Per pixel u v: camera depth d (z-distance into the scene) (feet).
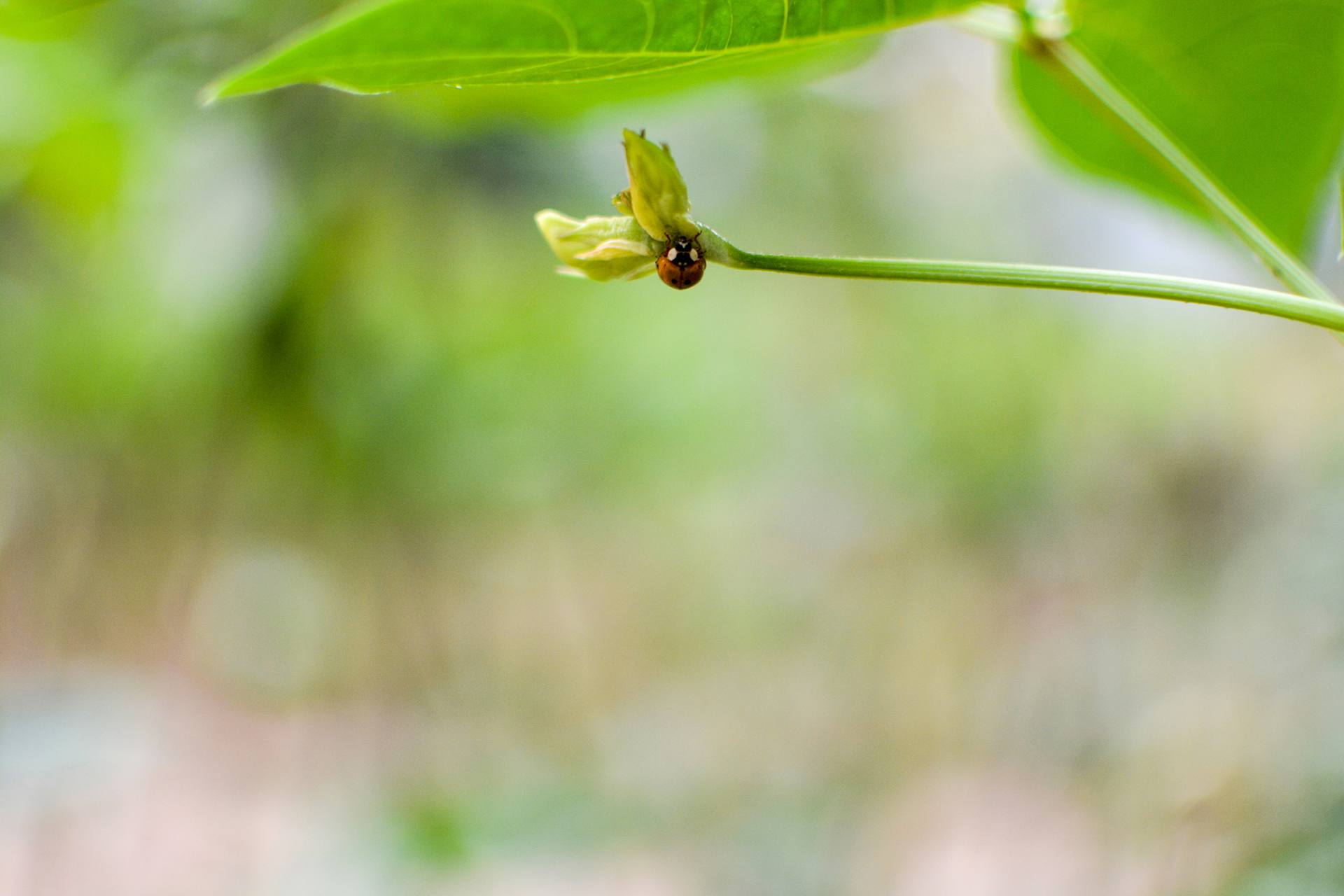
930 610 7.83
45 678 4.72
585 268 1.98
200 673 6.79
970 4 1.96
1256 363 7.54
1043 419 7.97
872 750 6.95
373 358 4.74
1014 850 5.70
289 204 3.52
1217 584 5.90
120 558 5.78
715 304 9.08
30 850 5.03
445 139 3.42
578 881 5.68
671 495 9.04
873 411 8.49
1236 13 2.15
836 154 6.79
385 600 5.71
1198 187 2.09
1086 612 6.76
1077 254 7.35
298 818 6.17
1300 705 4.53
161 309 3.76
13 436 4.64
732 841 5.90
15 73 3.25
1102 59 2.18
